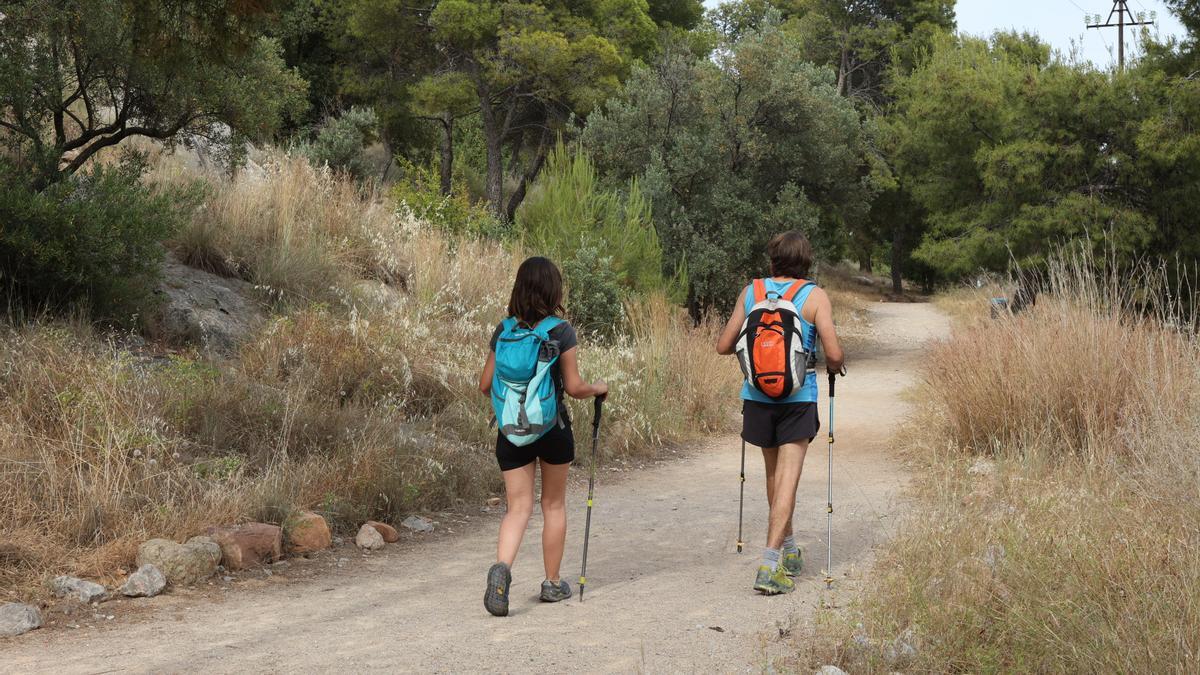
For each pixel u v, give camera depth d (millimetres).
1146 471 5719
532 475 4980
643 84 22078
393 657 4102
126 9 8898
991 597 4109
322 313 9961
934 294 46875
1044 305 9375
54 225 8273
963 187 27672
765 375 5074
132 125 12000
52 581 5016
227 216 11602
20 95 9078
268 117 11344
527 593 5309
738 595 5121
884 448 10414
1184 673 3260
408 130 36219
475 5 30766
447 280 12836
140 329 9281
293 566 5945
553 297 4895
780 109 21203
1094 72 21469
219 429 7340
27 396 6574
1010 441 8164
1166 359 7801
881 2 46125
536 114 37656
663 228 20281
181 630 4570
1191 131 20422
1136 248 21094
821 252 22672
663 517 7562
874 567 5238
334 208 13430
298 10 30312
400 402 9031
